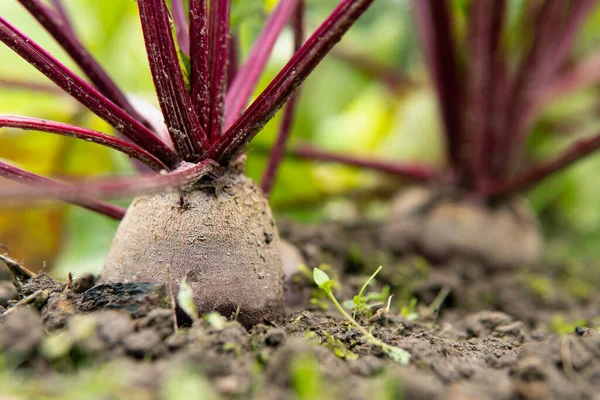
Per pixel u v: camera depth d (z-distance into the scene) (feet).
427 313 2.31
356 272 2.60
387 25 5.02
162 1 1.91
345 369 1.84
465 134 3.06
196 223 1.96
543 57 3.12
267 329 1.91
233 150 1.99
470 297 2.56
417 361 1.89
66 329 1.86
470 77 2.98
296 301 2.25
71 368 1.79
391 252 2.89
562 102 4.28
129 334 1.83
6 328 1.80
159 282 1.95
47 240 2.99
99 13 3.78
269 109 1.95
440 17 2.85
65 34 2.07
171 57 1.93
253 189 2.03
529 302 2.62
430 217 3.06
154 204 1.98
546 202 4.60
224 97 2.03
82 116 2.77
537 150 4.26
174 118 1.97
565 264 3.39
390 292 2.52
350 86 5.12
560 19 3.08
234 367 1.81
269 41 2.15
